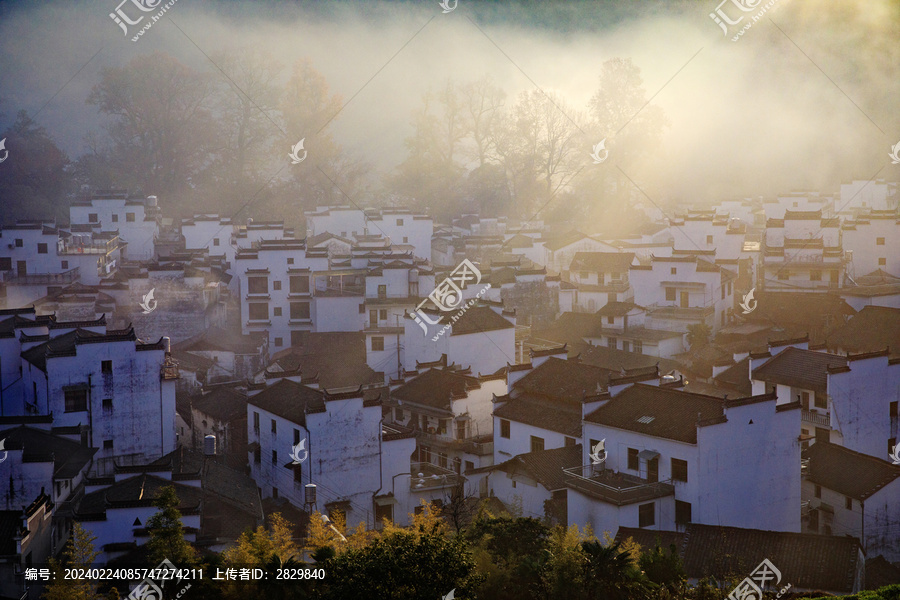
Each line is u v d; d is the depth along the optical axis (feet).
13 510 178.09
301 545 177.99
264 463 223.51
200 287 336.70
